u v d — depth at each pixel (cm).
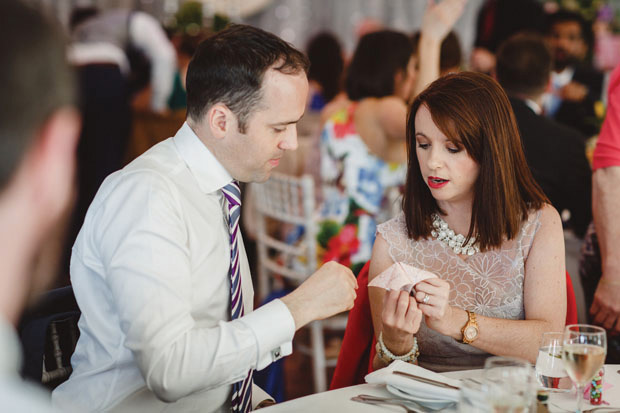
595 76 443
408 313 139
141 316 120
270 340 125
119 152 404
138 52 432
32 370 137
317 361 271
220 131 138
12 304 57
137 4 592
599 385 122
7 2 55
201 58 137
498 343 151
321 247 289
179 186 137
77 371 138
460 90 157
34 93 54
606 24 545
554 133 242
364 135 287
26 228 56
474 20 648
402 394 122
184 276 126
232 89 134
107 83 393
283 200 285
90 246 133
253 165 142
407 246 171
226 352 121
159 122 427
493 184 159
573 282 244
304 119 443
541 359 128
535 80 252
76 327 152
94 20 418
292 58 137
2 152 53
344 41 659
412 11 661
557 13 428
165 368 118
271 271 307
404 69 283
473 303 166
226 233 144
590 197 249
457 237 167
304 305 129
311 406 120
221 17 505
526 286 164
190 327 122
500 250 165
